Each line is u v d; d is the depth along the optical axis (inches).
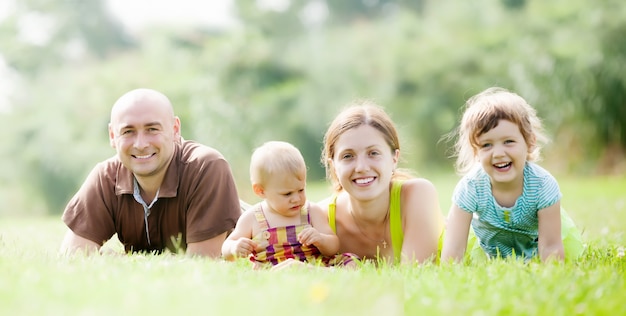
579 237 174.7
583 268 138.4
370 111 164.9
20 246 206.2
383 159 161.0
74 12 1080.8
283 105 828.6
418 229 165.9
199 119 803.4
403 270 134.3
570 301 111.4
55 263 128.6
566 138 695.7
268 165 167.0
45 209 855.1
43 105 907.4
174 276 118.3
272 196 168.1
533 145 164.1
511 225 166.1
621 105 674.8
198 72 854.5
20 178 861.8
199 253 173.3
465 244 163.3
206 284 112.2
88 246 173.3
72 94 874.8
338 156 162.1
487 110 158.2
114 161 180.2
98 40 1082.1
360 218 170.4
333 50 879.7
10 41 1044.5
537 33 762.2
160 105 171.3
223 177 176.4
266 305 99.4
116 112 170.7
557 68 700.0
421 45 861.8
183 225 177.9
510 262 137.8
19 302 98.9
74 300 99.8
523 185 161.2
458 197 164.7
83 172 816.9
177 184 174.4
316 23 981.2
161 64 899.4
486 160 158.4
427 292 113.8
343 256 167.0
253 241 166.4
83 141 838.5
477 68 821.9
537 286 117.1
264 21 933.2
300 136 821.9
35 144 868.6
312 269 141.3
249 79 842.2
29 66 1041.5
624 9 695.1
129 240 181.9
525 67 726.5
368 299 107.2
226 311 95.9
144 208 175.5
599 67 681.0
